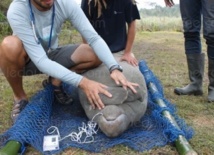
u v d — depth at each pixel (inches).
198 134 100.0
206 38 122.8
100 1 120.3
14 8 99.3
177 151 88.8
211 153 90.0
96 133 97.4
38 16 101.3
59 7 103.2
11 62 105.6
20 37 99.4
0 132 101.8
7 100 127.3
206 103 125.2
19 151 88.3
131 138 94.9
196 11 127.8
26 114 98.0
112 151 89.9
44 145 91.5
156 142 92.9
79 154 88.8
